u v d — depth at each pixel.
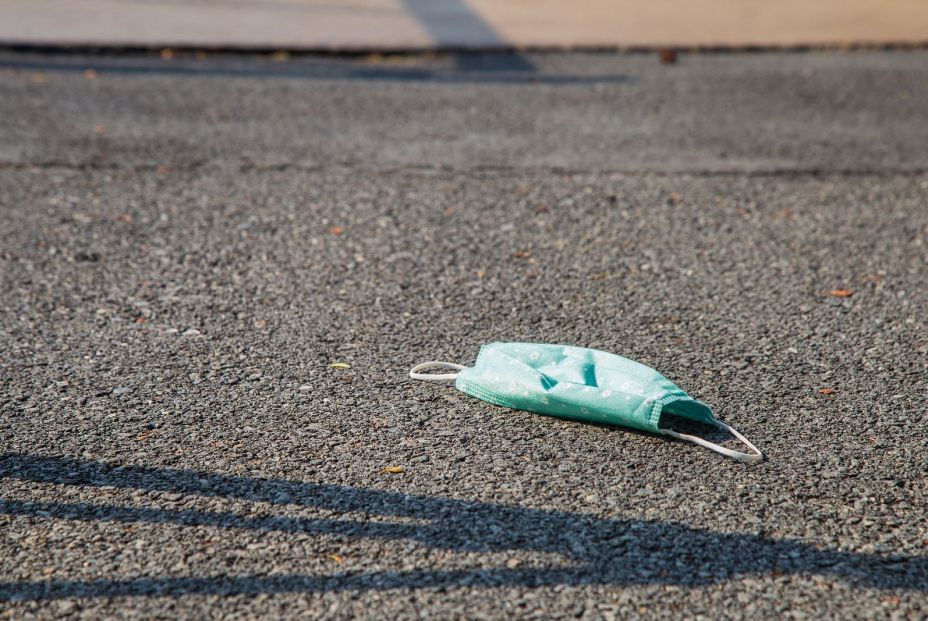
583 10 19.08
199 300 7.29
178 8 17.83
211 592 4.35
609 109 12.84
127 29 16.03
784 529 4.84
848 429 5.71
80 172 9.90
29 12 16.92
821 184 10.10
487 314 7.15
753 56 16.23
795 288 7.68
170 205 9.12
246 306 7.21
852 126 12.26
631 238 8.62
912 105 13.27
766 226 8.96
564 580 4.45
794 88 14.14
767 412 5.89
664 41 16.72
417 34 16.72
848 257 8.30
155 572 4.47
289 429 5.62
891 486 5.19
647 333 6.90
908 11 19.31
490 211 9.16
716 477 5.24
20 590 4.35
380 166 10.35
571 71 14.91
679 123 12.26
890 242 8.63
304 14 17.86
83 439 5.49
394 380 6.20
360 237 8.52
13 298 7.23
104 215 8.85
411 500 5.00
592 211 9.23
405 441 5.53
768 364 6.47
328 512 4.90
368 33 16.62
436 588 4.39
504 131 11.74
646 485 5.16
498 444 5.52
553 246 8.41
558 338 6.80
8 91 12.66
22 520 4.81
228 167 10.19
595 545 4.69
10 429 5.57
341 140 11.21
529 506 4.97
